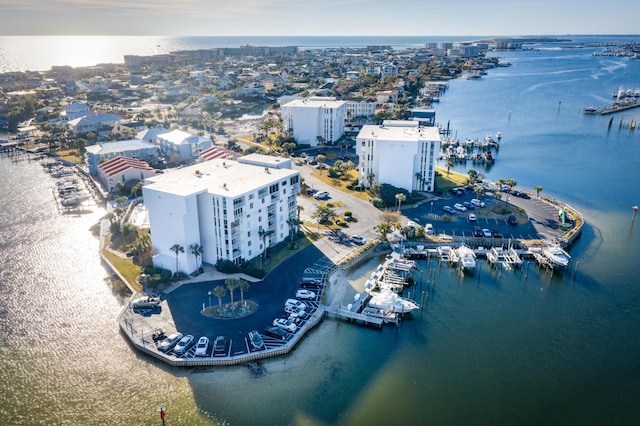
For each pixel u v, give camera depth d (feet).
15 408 317.42
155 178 511.40
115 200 655.35
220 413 313.53
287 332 384.27
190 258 467.93
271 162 581.12
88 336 386.73
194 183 489.67
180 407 318.04
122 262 492.13
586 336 400.06
